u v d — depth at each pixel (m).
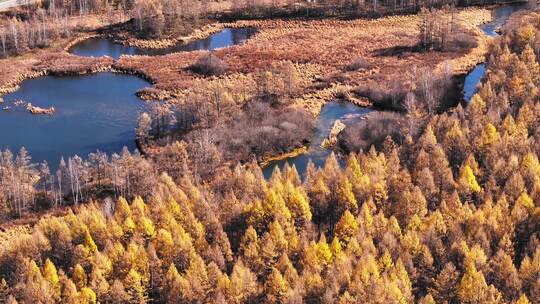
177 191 101.50
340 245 88.88
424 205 96.06
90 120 148.38
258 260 88.94
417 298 85.00
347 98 153.38
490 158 107.06
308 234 94.50
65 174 118.38
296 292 79.75
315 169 114.00
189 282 84.19
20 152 123.06
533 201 96.62
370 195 99.88
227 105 141.75
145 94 159.00
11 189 113.12
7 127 146.00
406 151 114.81
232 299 82.81
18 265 88.50
